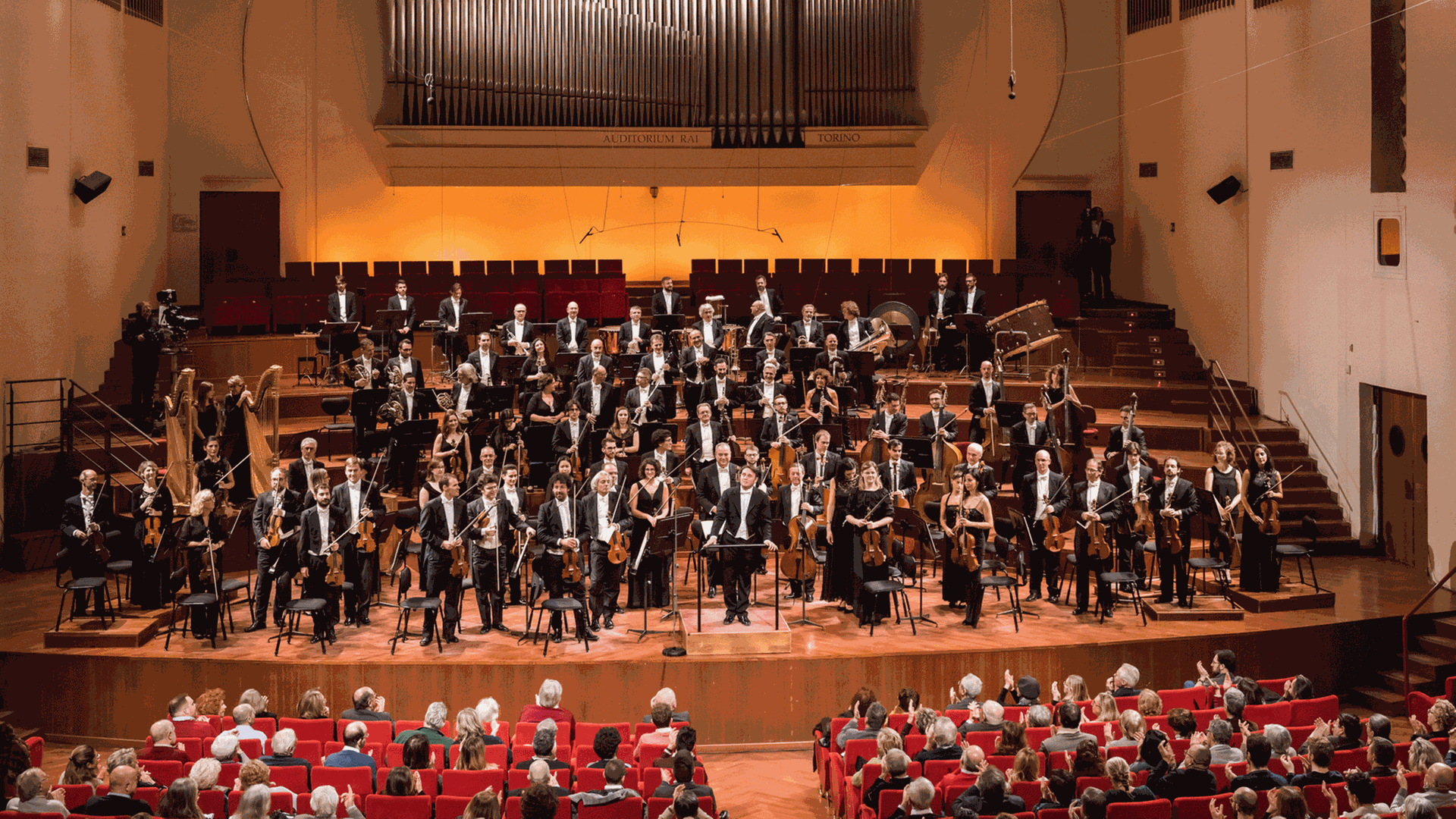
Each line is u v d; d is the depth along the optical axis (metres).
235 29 16.86
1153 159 17.38
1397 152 12.54
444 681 9.57
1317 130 13.86
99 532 10.32
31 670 9.77
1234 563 11.72
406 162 17.45
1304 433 14.24
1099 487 10.74
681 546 12.07
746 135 17.81
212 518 10.38
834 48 17.67
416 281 16.58
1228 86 15.56
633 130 17.59
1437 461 12.09
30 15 12.66
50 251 13.13
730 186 18.00
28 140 12.67
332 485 12.47
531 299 16.39
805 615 10.80
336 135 17.36
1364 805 5.95
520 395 13.33
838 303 16.88
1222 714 8.11
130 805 6.12
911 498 11.08
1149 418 14.87
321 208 17.38
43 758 9.44
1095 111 18.14
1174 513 10.68
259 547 10.26
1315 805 6.40
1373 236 12.97
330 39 17.23
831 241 18.70
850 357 13.67
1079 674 9.98
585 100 17.45
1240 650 10.30
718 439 12.06
